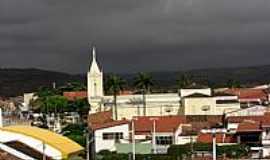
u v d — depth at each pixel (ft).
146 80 501.56
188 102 464.24
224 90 599.57
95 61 561.02
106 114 485.15
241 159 278.05
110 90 516.32
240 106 463.83
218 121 418.10
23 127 262.26
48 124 500.33
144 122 370.32
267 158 286.66
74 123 474.08
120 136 354.95
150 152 332.60
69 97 639.35
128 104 486.79
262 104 470.39
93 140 347.77
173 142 352.69
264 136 323.98
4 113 548.72
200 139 335.26
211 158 288.92
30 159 230.27
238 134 333.21
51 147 234.38
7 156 231.50
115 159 309.63
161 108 483.10
